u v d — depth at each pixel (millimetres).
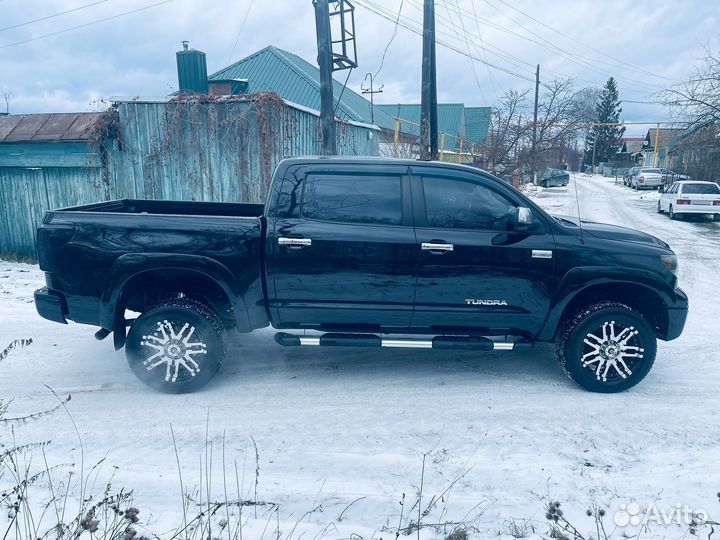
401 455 3947
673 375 5527
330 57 10570
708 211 19188
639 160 68562
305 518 3240
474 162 22266
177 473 3715
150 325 4926
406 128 33219
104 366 5715
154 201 6594
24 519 3152
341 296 4973
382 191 4977
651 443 4137
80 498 3412
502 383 5309
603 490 3537
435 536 3078
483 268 4887
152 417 4559
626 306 4996
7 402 4836
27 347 6238
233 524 3154
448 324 5043
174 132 10664
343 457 3908
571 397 4977
